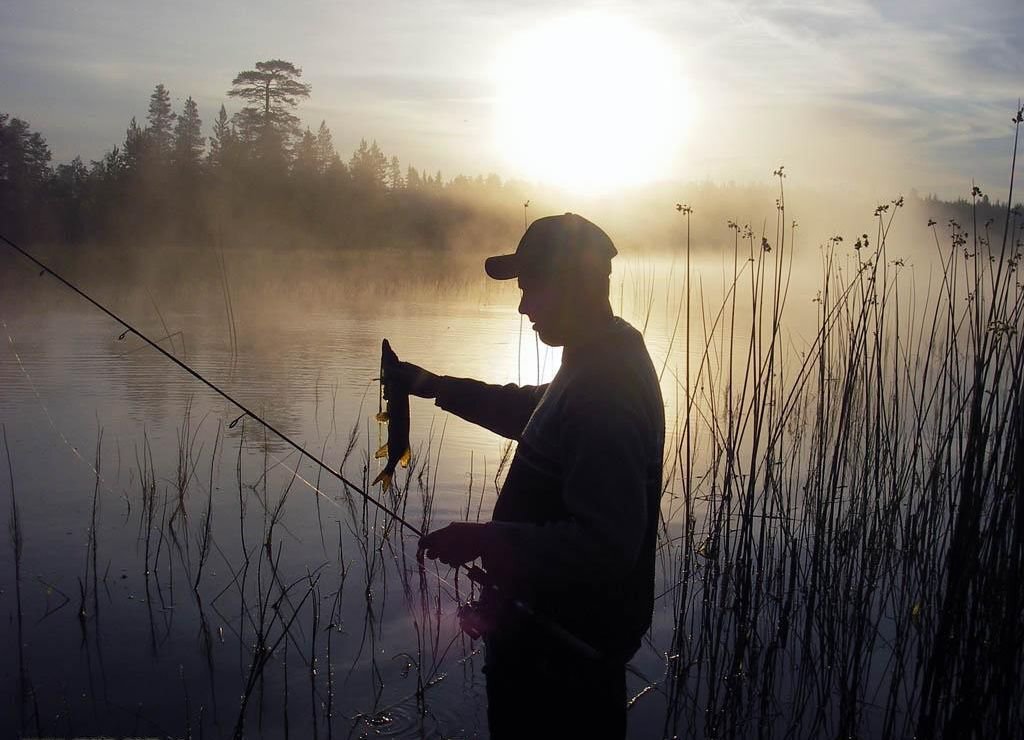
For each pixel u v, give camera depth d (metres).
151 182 41.91
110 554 5.07
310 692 3.75
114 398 9.01
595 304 2.57
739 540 4.57
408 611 4.48
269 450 7.21
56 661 3.94
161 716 3.54
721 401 8.41
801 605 4.77
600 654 2.60
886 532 5.00
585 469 2.38
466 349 12.70
